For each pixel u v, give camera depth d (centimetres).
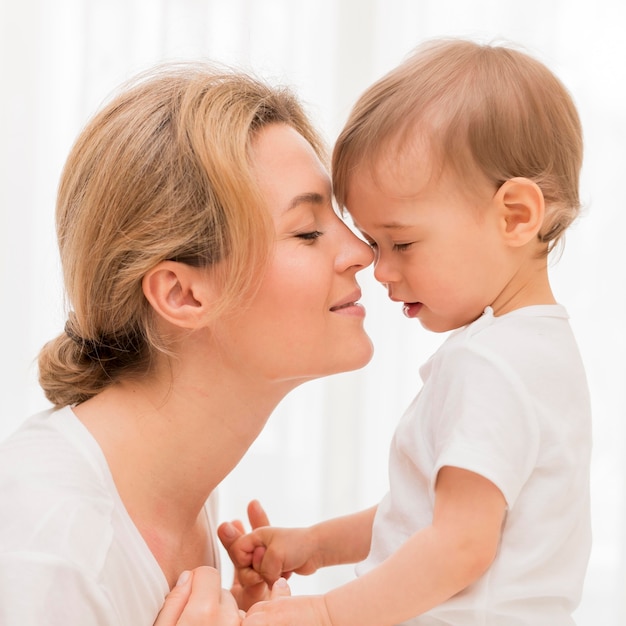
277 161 94
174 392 95
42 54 212
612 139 193
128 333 96
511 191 96
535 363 91
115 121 93
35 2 211
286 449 206
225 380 96
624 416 194
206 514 112
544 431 89
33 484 84
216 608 89
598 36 193
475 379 89
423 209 96
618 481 194
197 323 92
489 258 97
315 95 205
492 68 99
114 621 81
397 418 202
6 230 215
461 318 100
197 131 90
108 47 209
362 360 99
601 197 194
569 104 103
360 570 99
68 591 78
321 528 118
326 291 94
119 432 93
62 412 95
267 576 116
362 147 99
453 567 85
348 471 204
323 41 205
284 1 205
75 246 94
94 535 83
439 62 101
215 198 89
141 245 91
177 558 99
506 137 96
